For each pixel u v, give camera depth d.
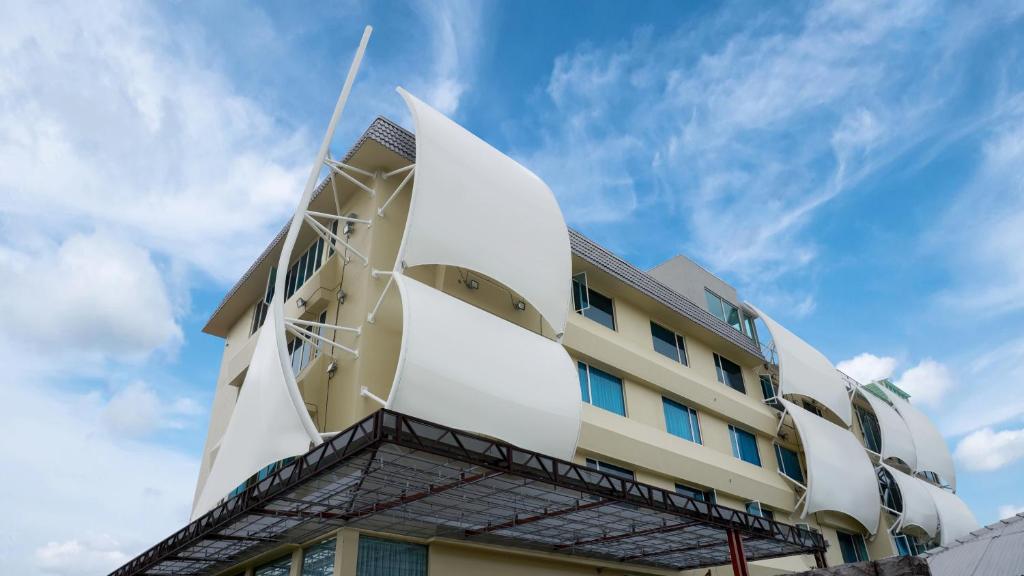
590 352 23.56
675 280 35.09
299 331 16.61
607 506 15.16
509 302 21.06
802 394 32.31
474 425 14.60
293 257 24.88
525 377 16.16
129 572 17.59
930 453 41.41
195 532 14.75
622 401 24.73
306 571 15.95
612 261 26.42
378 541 15.79
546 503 15.02
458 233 16.94
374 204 19.50
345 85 17.44
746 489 27.28
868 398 38.78
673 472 24.34
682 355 29.16
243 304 28.02
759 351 33.31
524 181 20.12
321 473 11.61
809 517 30.72
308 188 16.83
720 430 28.77
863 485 31.72
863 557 33.16
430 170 16.89
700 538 18.59
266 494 12.56
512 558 18.38
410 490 13.85
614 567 20.84
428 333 14.86
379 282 18.41
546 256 19.08
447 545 16.98
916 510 35.59
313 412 17.62
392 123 20.28
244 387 16.89
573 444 16.45
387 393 17.19
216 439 25.94
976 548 14.51
